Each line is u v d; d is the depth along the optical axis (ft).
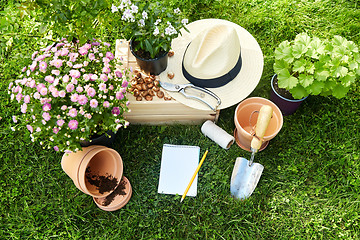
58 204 3.90
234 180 3.88
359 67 3.47
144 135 4.11
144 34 3.27
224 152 4.02
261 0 4.64
